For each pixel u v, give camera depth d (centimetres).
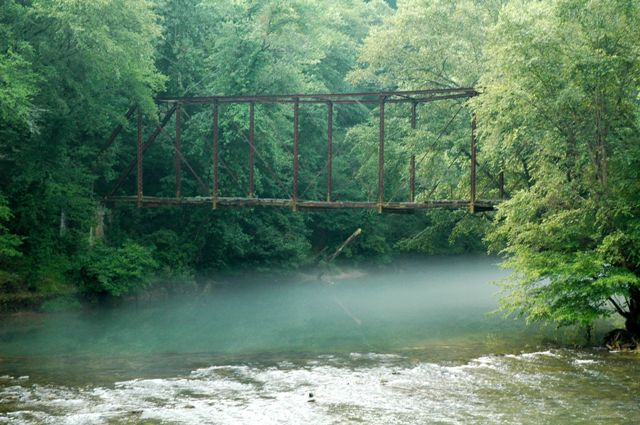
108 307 2809
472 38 3092
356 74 3609
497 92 1778
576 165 1725
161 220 3500
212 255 3562
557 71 1684
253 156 3155
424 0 3262
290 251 3872
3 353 1759
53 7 2275
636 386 1324
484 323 2311
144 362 1628
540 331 2070
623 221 1686
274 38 3497
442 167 3041
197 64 3538
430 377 1416
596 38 1672
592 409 1163
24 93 2142
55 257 2728
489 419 1109
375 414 1143
